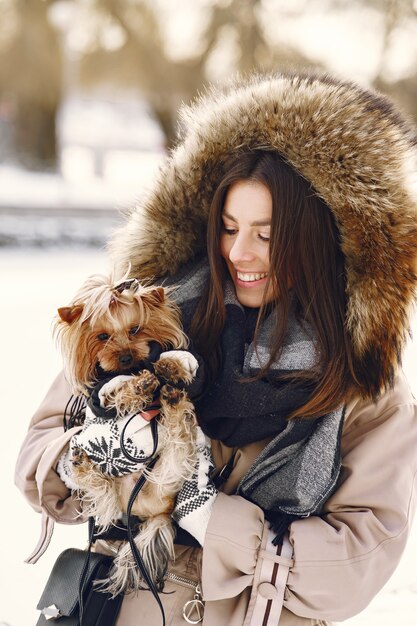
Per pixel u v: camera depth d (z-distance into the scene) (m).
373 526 1.92
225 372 2.03
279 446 1.99
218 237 2.09
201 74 23.06
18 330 7.82
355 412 2.06
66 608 1.88
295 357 2.00
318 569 1.84
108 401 1.90
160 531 1.94
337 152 1.96
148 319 1.94
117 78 23.95
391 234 1.92
